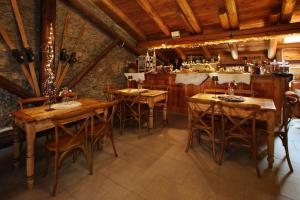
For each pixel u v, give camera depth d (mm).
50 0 3625
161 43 6066
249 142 2340
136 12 5148
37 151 2893
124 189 1970
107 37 5484
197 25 5070
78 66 4734
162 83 5594
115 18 5496
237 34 4840
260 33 4555
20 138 2400
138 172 2287
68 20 4414
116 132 3717
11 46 3375
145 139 3354
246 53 6309
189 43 5590
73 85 4504
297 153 2760
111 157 2670
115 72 5852
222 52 6551
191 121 2807
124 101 3672
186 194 1893
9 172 2303
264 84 3975
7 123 3496
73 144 2076
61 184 2057
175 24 5430
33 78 3678
